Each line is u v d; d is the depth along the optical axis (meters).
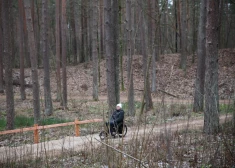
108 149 4.05
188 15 32.72
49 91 17.80
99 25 35.38
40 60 38.03
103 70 33.66
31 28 14.48
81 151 7.56
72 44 41.78
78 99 19.59
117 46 12.30
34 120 14.64
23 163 6.65
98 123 12.31
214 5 9.55
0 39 27.61
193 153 5.39
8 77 12.90
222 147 5.26
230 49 32.03
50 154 7.91
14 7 30.70
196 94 15.57
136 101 22.09
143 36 16.58
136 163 4.12
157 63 29.05
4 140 10.91
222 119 10.76
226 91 22.28
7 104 12.96
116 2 12.30
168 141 3.79
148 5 14.54
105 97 25.06
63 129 12.63
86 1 28.50
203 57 15.43
